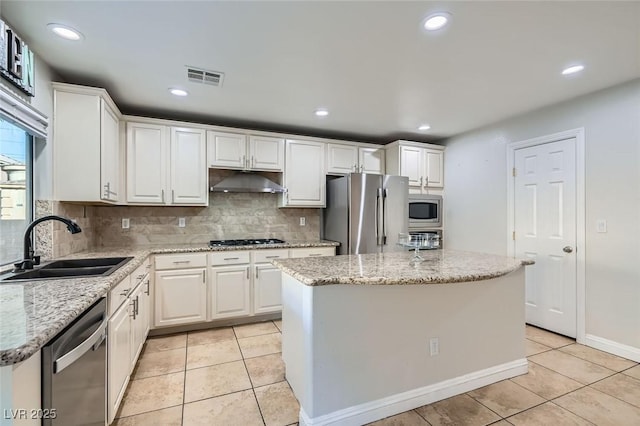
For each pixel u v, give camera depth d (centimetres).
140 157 317
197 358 263
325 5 163
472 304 219
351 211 371
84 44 199
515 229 353
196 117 352
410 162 425
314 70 238
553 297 315
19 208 204
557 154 311
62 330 117
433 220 437
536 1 159
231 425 181
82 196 238
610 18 173
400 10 167
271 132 384
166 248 315
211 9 166
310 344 172
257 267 347
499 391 215
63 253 246
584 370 243
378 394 189
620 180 265
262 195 410
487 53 213
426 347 203
